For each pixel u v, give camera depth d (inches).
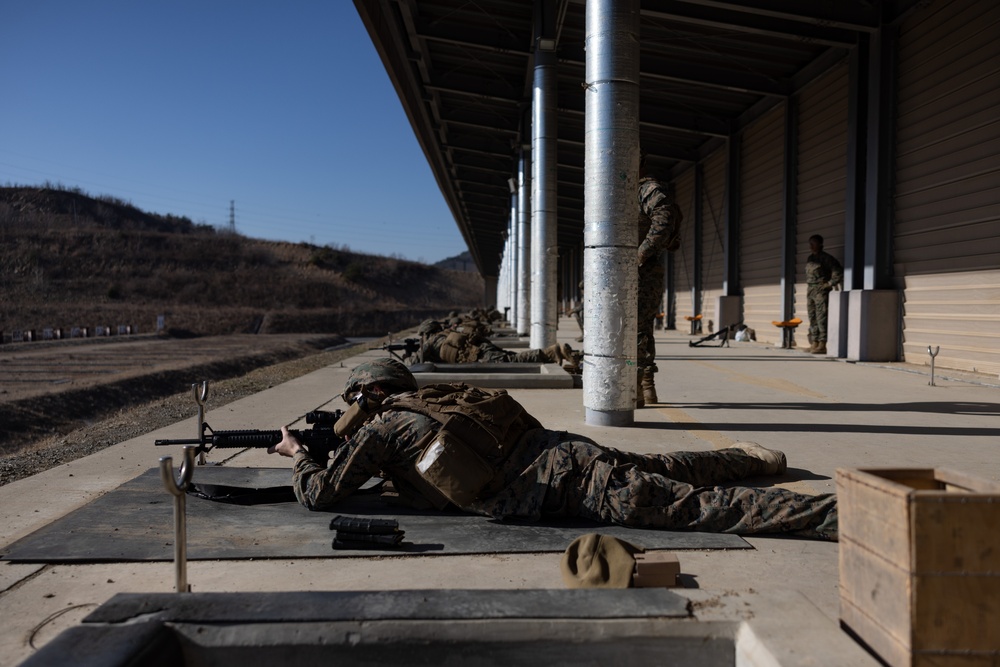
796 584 116.6
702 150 863.1
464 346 429.7
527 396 344.2
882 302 478.6
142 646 76.2
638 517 140.8
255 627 81.7
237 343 1651.1
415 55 670.5
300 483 154.3
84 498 169.2
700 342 655.1
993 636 72.7
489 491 147.0
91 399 687.7
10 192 5408.5
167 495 167.0
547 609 84.3
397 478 157.6
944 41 426.0
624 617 82.7
